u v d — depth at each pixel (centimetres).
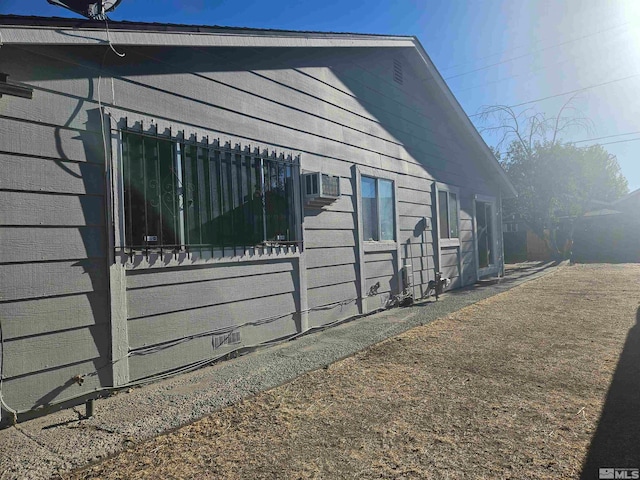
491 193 1379
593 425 318
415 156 946
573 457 273
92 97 384
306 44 604
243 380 420
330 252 668
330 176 626
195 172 466
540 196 2319
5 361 320
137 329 407
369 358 496
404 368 459
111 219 387
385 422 330
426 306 837
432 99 1030
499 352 511
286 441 302
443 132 1081
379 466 268
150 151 426
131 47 414
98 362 376
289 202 593
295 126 612
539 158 2297
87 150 378
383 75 847
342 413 347
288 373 439
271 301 557
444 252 1055
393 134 867
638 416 331
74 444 291
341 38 679
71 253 362
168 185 439
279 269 571
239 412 351
